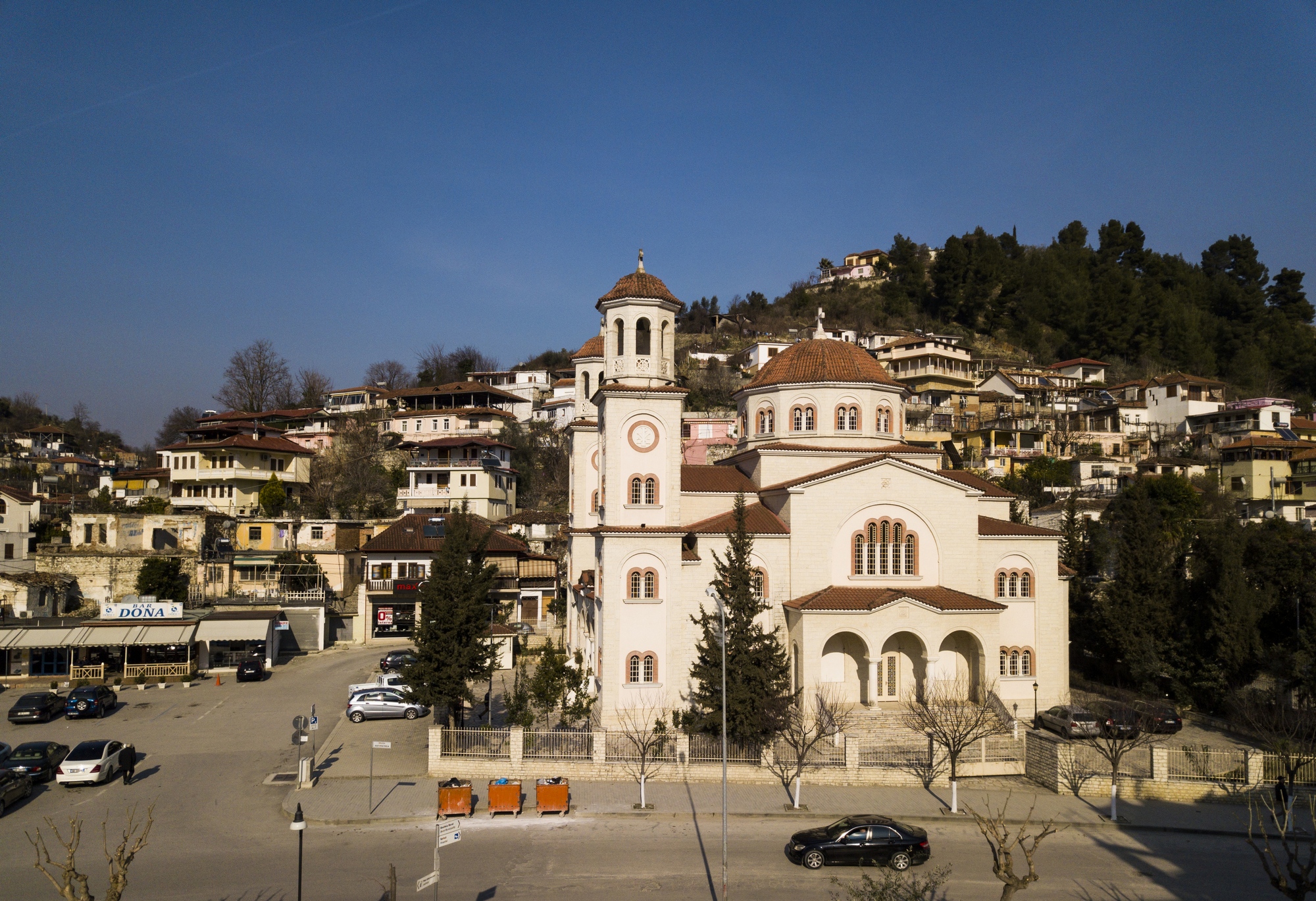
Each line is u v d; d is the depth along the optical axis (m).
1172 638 55.31
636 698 45.31
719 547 49.03
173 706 53.03
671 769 39.38
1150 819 36.16
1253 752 39.97
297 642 70.31
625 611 45.59
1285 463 101.25
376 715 50.12
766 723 39.28
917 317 188.25
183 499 94.88
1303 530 70.19
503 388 162.25
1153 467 105.12
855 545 50.81
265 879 28.56
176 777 39.59
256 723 49.09
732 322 192.50
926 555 51.62
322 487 109.75
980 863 31.14
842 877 29.33
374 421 131.25
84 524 77.12
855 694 50.28
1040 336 175.62
